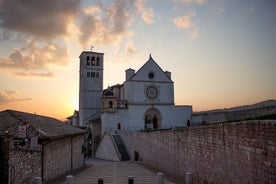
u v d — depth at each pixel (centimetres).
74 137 3241
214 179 1748
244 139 1373
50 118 3550
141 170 3084
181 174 2403
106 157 6181
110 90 7519
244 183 1372
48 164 2233
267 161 1167
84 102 8569
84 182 2197
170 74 7856
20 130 2122
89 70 8731
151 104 7438
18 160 1856
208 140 1848
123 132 5803
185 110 7669
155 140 3416
